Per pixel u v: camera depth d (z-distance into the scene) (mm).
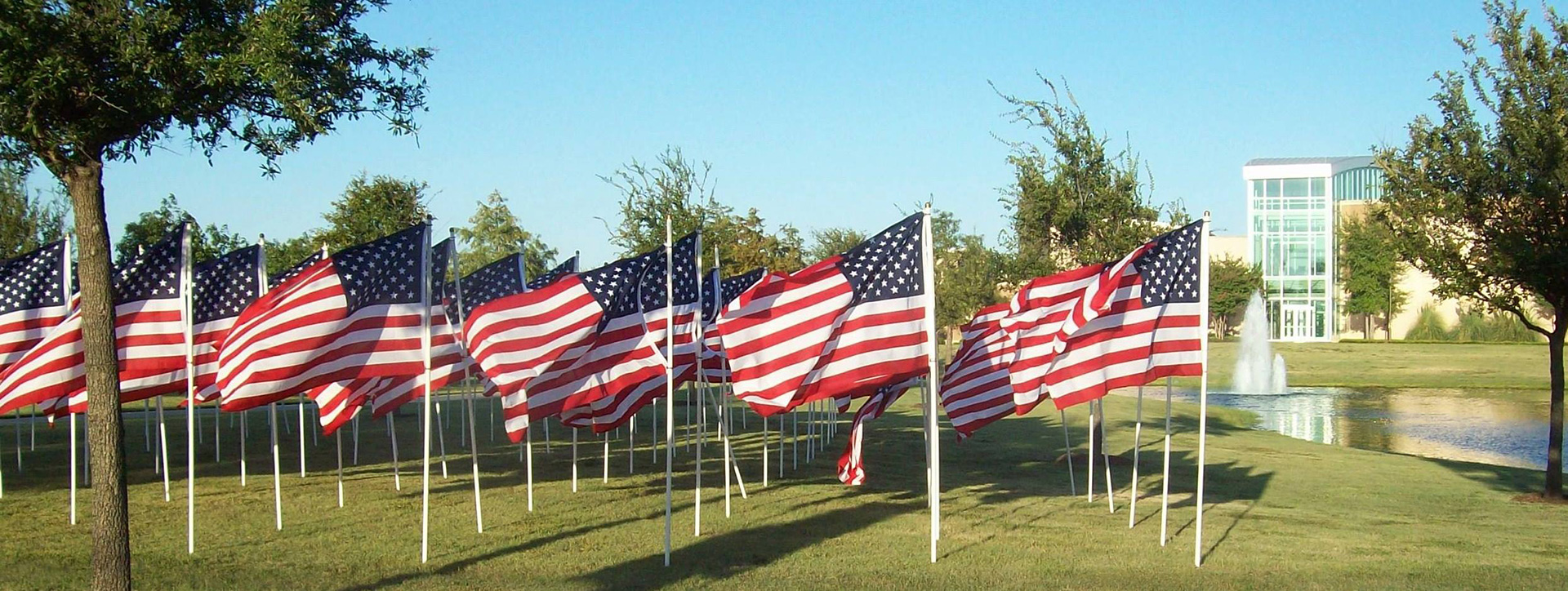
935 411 11844
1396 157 17859
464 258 57188
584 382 13672
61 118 8773
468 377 16453
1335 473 19969
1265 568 11516
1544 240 16484
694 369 15961
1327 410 37250
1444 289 17516
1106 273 12922
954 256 42375
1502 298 16922
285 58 8812
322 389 15078
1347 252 91875
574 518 14477
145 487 17156
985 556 12125
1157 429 28094
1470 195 16812
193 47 8727
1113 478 18875
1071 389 12422
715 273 18109
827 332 11984
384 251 11906
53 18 8391
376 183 30141
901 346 12078
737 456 22047
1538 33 16469
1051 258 21922
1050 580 10844
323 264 11805
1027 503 16047
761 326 12023
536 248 59281
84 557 11930
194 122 9383
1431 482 18938
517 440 13406
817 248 46656
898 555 12156
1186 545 12820
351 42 9703
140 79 8719
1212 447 24281
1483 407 37875
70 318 13719
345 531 13477
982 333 16141
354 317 11758
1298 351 74625
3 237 32031
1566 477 20281
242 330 11656
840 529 13805
